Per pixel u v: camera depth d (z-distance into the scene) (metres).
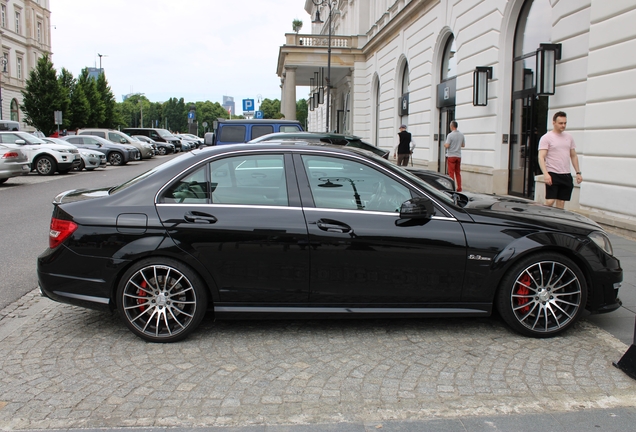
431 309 4.32
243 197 4.30
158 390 3.50
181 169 4.36
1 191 14.91
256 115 37.25
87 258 4.21
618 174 8.27
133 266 4.20
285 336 4.43
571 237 4.34
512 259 4.22
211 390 3.50
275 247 4.18
